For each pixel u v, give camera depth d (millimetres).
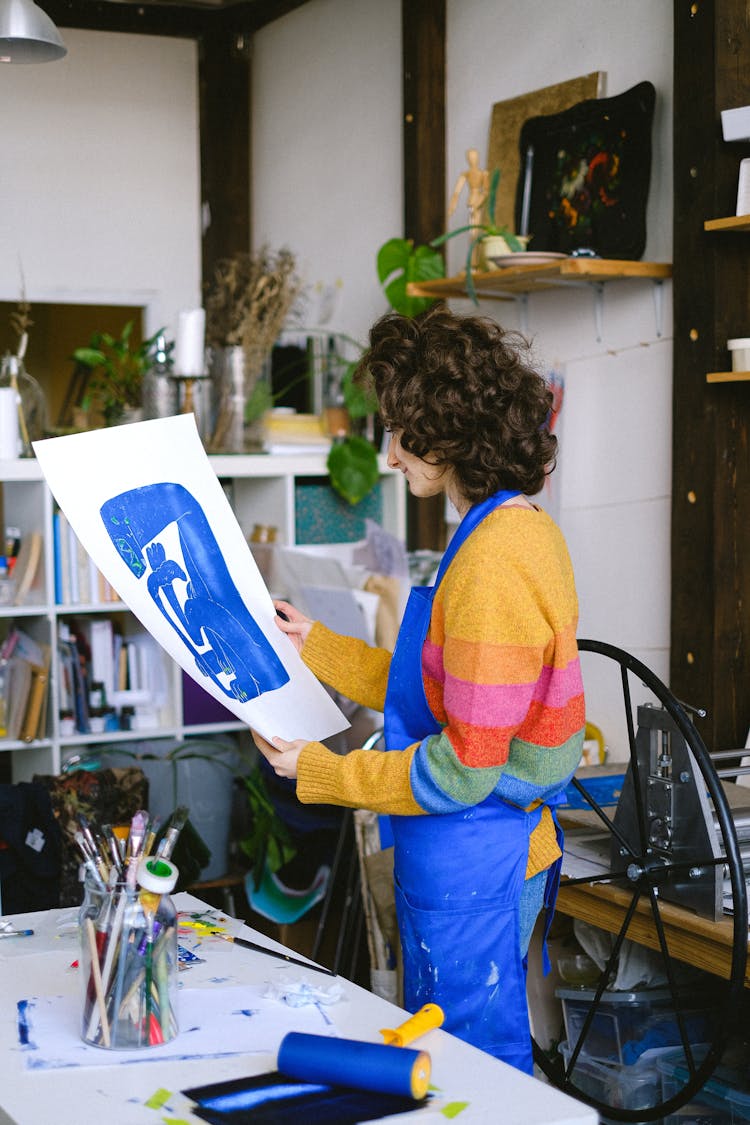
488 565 1587
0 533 6488
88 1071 1354
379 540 3668
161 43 5270
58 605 3676
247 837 3725
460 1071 1362
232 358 3967
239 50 5367
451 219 4023
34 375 7238
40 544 3680
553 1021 2629
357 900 3275
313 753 1712
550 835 1794
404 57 4105
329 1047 1319
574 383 3420
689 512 2928
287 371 4535
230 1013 1508
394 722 1781
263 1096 1298
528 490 1719
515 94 3686
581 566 3420
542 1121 1252
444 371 1639
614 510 3295
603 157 3271
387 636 3463
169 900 1441
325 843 3506
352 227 4680
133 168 5258
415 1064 1281
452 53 3982
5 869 2957
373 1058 1296
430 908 1711
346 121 4684
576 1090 2213
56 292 5148
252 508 4152
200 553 1793
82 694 3770
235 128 5395
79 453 1694
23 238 5078
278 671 1841
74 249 5172
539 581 1598
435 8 4012
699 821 2035
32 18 3430
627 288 3205
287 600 3873
